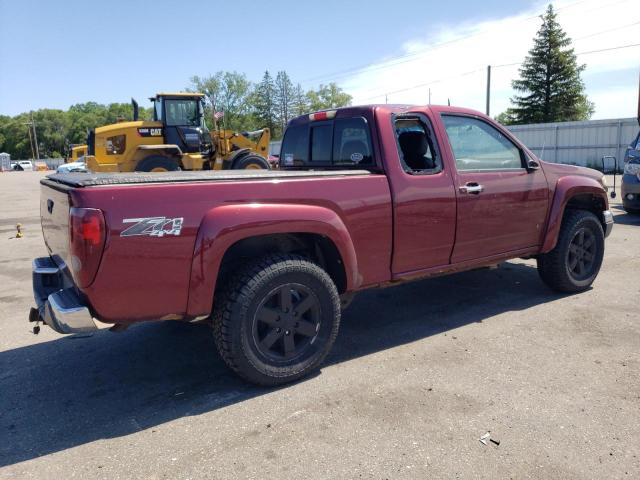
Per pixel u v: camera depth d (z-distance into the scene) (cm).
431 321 481
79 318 300
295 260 354
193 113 1585
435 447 281
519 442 283
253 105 8056
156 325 499
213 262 321
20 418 329
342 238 369
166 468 271
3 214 1540
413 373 372
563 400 326
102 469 272
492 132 475
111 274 297
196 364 405
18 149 12925
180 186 314
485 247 468
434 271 438
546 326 455
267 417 319
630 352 395
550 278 536
